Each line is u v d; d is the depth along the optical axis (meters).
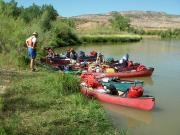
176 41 85.12
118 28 113.62
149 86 23.12
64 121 13.48
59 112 14.37
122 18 118.69
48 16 57.56
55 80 18.03
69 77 18.16
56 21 61.50
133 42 76.56
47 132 12.36
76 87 17.88
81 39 65.62
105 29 97.75
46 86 17.66
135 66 25.98
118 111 16.89
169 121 15.82
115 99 17.52
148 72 26.02
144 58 40.19
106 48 54.41
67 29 60.75
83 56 29.23
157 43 73.88
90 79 18.62
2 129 11.50
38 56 27.27
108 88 18.22
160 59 39.34
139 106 17.08
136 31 118.19
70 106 15.12
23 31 30.70
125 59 26.47
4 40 26.47
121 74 24.72
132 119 15.87
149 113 16.83
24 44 27.41
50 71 22.84
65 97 16.41
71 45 59.41
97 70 24.19
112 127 13.80
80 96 16.22
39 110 14.51
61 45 56.09
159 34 116.56
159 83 24.19
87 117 14.02
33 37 22.56
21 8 56.00
